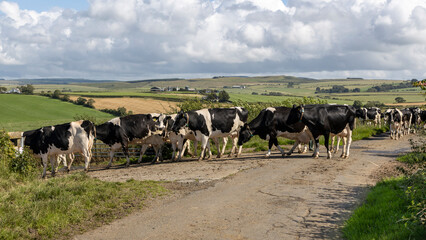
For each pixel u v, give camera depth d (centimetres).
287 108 1614
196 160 1711
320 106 1564
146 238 680
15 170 1173
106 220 784
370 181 1095
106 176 1368
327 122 1540
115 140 1684
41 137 1478
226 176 1232
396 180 975
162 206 886
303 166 1371
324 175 1198
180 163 1638
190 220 771
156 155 1789
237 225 732
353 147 1980
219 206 870
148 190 1022
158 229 724
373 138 2553
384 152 1747
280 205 862
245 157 1702
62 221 752
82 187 962
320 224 724
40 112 7744
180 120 1645
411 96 16912
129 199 928
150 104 8125
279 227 713
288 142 2197
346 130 1576
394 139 2431
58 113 7669
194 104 2356
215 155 1905
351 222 694
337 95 19038
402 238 583
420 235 588
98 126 1689
